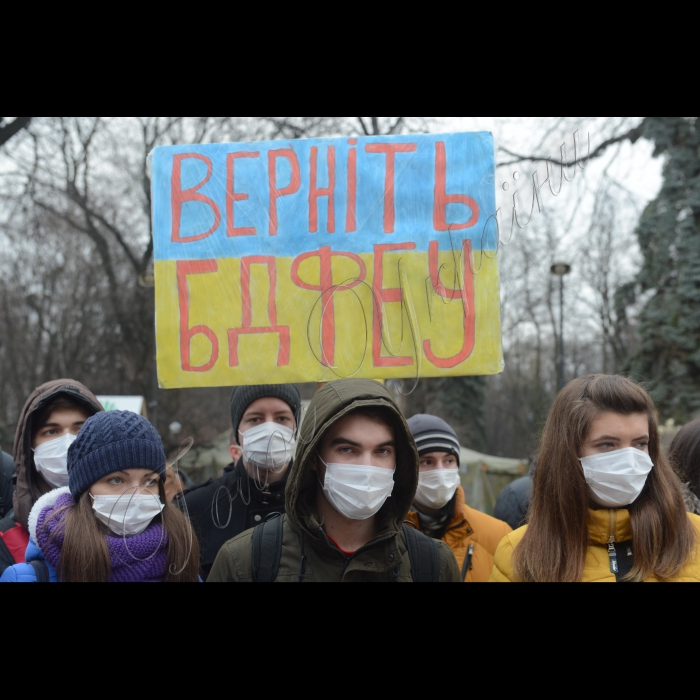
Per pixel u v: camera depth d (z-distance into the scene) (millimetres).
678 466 2352
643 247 11070
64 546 1820
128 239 18188
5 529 2318
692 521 1938
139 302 18109
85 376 20281
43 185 15336
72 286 20469
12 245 18344
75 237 19578
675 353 10039
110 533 1904
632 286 11211
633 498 1837
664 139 10359
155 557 1895
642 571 1800
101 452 1880
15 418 20031
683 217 10578
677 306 10195
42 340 21656
